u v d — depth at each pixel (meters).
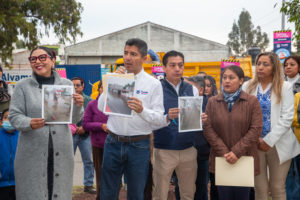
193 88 3.95
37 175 2.96
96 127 4.45
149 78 3.34
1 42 13.52
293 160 3.91
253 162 3.32
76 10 15.55
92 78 12.81
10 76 13.30
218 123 3.52
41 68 3.04
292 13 5.89
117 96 3.04
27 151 2.96
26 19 13.65
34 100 2.99
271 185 3.79
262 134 3.73
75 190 5.45
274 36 8.05
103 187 3.37
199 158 4.18
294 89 4.62
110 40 32.28
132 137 3.24
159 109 3.33
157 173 3.76
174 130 3.66
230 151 3.45
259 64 3.75
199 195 4.28
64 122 2.97
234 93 3.46
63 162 3.08
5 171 3.42
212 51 32.66
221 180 3.38
